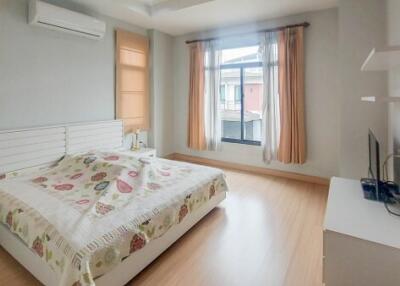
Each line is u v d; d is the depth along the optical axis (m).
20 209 1.89
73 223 1.66
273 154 4.02
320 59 3.60
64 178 2.56
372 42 2.76
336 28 3.46
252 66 4.32
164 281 1.78
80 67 3.47
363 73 2.83
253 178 4.02
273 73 3.89
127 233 1.67
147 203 1.99
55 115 3.22
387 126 2.74
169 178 2.59
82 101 3.53
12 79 2.80
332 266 1.37
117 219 1.74
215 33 4.50
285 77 3.75
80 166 2.74
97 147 3.57
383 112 2.76
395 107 2.25
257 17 3.87
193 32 4.72
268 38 3.88
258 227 2.51
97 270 1.47
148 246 1.88
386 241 1.24
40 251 1.63
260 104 4.34
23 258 1.84
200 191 2.50
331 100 3.58
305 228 2.48
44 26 2.97
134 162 2.68
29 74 2.94
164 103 4.94
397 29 2.17
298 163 3.80
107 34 3.83
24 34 2.86
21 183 2.43
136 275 1.83
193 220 2.43
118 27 3.99
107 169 2.52
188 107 4.84
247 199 3.20
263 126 4.05
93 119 3.70
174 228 2.16
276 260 2.00
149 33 4.56
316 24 3.58
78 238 1.51
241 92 4.53
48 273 1.60
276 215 2.76
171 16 3.86
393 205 1.63
